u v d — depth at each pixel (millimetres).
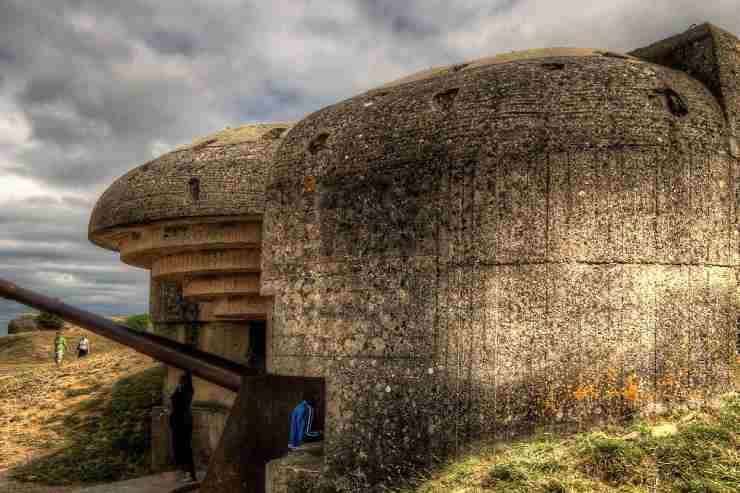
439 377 6273
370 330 6648
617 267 6074
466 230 6293
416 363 6383
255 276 10094
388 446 6422
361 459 6543
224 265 10008
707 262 6320
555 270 6070
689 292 6227
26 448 13742
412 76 8312
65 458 13086
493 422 6055
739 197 6547
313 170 7250
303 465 6938
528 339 6062
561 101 6305
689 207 6266
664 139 6219
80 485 11977
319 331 7004
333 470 6684
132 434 13773
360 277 6758
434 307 6348
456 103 6598
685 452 5238
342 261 6895
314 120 7707
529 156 6199
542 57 6984
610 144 6152
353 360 6719
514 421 6012
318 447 7145
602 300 6043
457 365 6223
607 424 5941
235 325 12273
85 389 17219
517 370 6059
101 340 29719
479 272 6223
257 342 12336
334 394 6801
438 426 6227
